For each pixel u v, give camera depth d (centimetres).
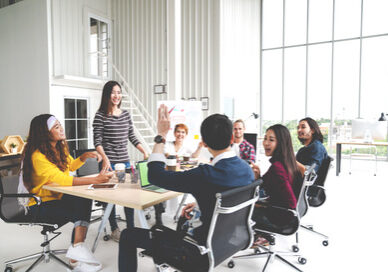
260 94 942
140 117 780
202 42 725
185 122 507
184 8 743
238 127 340
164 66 738
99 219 283
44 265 222
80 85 661
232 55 804
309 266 227
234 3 808
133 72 779
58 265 222
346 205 388
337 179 554
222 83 729
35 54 619
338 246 263
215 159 140
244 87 885
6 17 659
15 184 212
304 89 866
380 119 609
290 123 895
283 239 278
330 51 820
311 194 265
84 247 205
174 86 540
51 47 610
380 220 330
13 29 650
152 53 750
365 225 315
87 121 694
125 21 782
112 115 264
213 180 132
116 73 803
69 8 668
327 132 835
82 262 209
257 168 222
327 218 338
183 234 141
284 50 890
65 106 640
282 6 887
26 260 219
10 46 659
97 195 181
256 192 155
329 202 402
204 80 732
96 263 207
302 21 857
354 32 785
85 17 710
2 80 679
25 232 290
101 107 263
